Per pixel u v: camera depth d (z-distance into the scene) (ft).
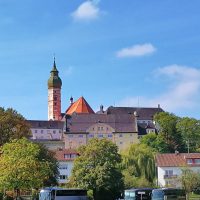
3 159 326.24
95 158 367.86
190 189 402.31
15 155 326.65
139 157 436.76
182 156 500.74
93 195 360.28
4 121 398.42
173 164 483.92
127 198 277.85
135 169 432.66
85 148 372.58
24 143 339.57
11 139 387.55
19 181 318.86
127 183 399.85
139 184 404.36
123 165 433.07
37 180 322.14
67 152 533.55
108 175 358.84
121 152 469.57
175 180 454.40
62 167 524.11
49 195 258.78
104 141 374.02
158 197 257.96
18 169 317.63
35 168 323.16
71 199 255.50
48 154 402.52
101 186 357.61
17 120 405.80
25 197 374.22
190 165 487.20
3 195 333.01
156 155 499.92
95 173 359.05
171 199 257.14
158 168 481.87
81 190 257.55
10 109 415.44
